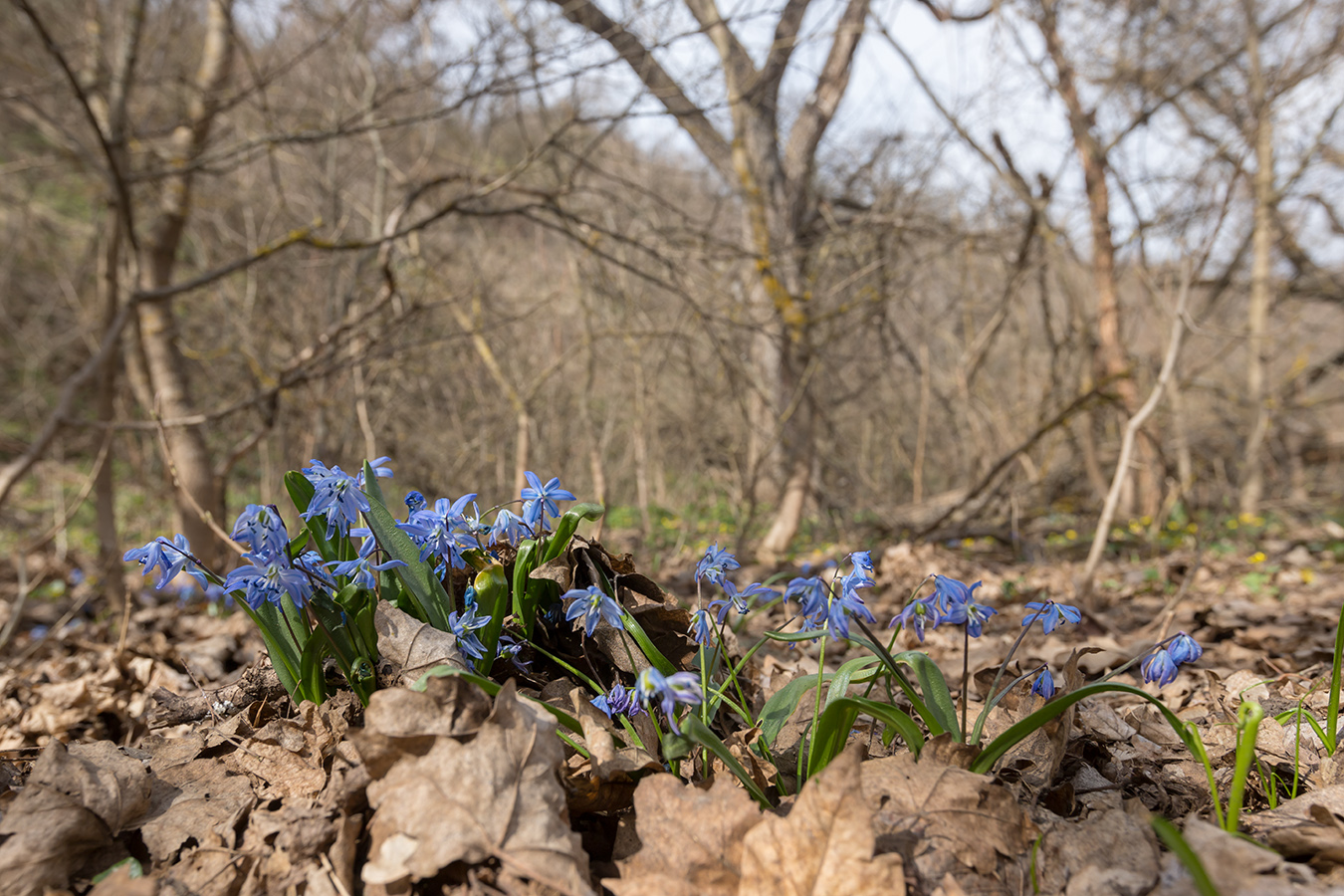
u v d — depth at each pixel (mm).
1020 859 1429
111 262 5414
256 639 3807
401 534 1773
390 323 5645
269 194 7828
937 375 10117
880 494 9180
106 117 6285
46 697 2963
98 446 9336
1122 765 1872
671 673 1665
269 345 7570
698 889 1363
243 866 1444
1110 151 7953
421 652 1678
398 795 1361
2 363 11766
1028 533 7496
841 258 7504
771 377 7832
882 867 1281
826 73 7605
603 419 8219
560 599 1994
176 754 1812
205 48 6293
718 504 8805
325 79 7570
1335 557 6488
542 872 1286
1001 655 3383
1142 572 5758
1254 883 1274
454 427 7582
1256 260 9102
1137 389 8328
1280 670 2943
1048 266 8055
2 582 6746
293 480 1796
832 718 1551
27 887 1383
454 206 5098
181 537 1708
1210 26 8312
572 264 6664
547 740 1456
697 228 6988
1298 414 12117
